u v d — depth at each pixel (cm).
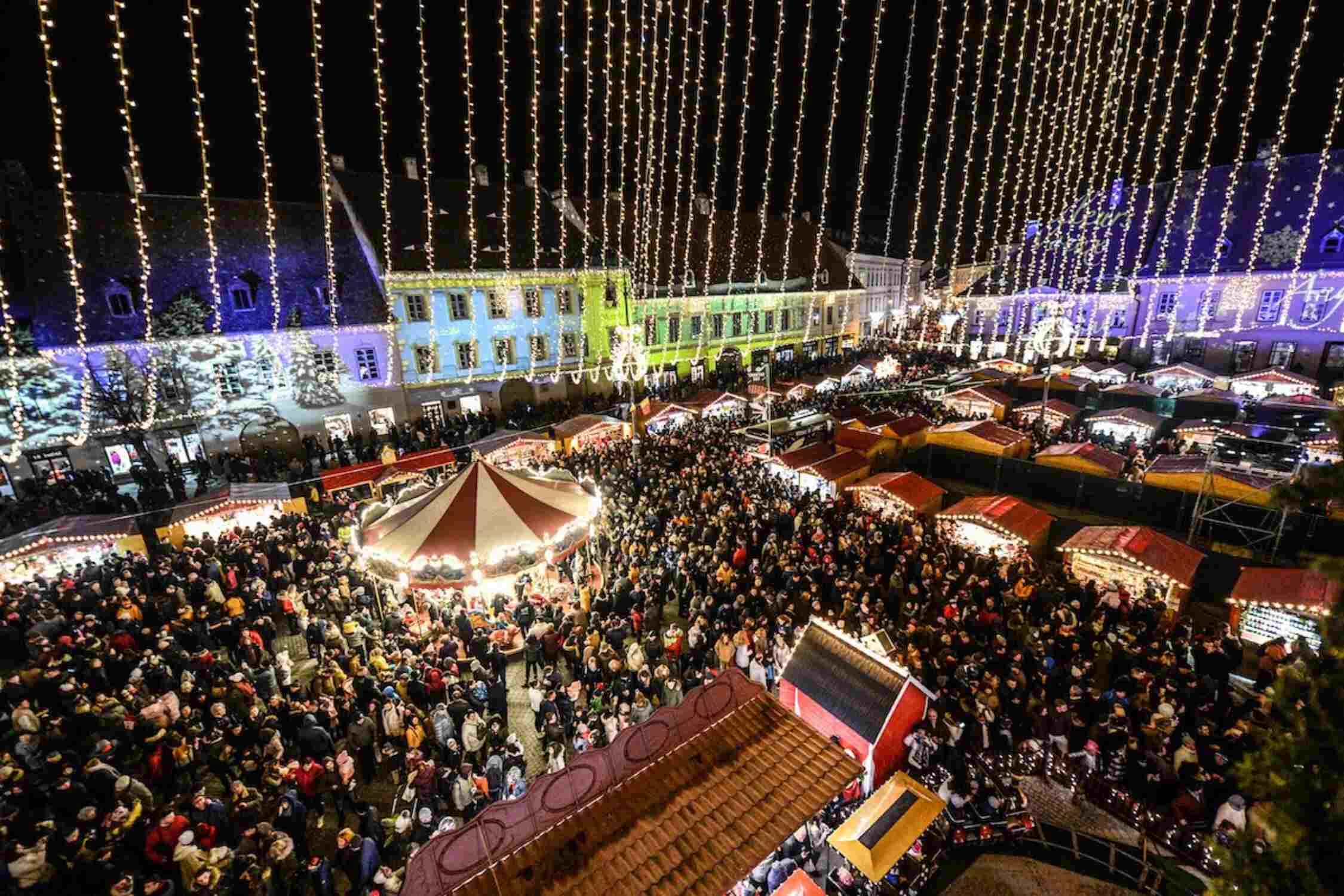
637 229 4100
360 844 779
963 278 6306
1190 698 1026
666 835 618
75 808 829
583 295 3584
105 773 851
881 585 1444
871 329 5916
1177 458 1912
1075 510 2038
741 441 2625
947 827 884
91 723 962
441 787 920
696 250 4366
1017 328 4581
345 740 1097
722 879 584
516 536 977
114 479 2469
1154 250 3866
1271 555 1599
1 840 766
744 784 674
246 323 2691
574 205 3862
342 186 3069
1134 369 3672
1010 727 1034
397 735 1021
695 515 1806
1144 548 1425
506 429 2775
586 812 634
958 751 940
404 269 2973
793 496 2031
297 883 784
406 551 955
